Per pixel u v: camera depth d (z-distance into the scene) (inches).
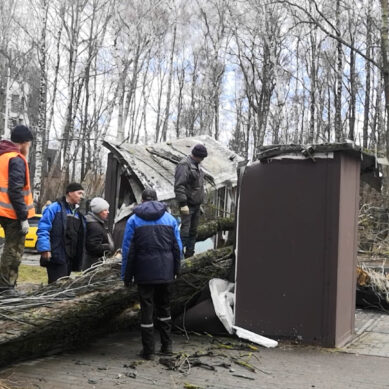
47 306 222.2
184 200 307.4
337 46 1007.0
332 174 260.4
